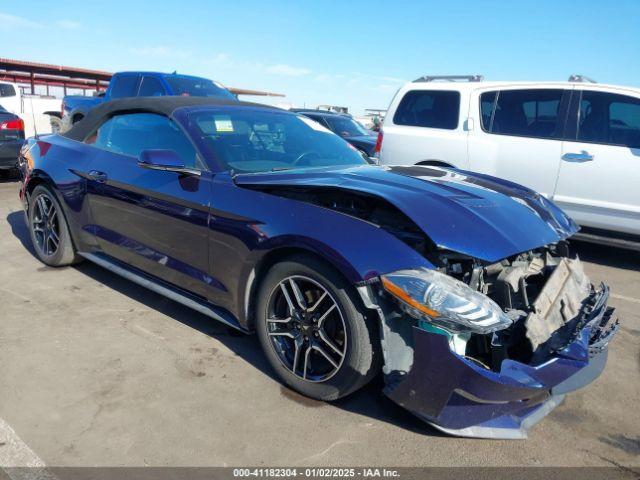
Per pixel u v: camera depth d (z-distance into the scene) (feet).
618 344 11.44
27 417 7.82
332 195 8.71
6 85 42.73
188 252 10.07
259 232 8.57
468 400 7.11
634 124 17.21
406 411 8.39
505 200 9.11
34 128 44.37
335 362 8.07
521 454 7.52
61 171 13.26
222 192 9.39
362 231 7.62
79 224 13.05
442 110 21.08
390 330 7.40
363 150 33.32
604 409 8.80
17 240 17.44
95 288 13.15
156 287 11.10
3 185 28.45
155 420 7.89
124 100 12.60
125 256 11.82
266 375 9.32
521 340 7.59
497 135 19.69
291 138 11.66
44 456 7.02
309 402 8.52
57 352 9.80
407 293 6.99
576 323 7.95
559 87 18.60
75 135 13.74
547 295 8.07
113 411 8.06
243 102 12.55
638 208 17.15
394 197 7.96
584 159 17.90
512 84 19.57
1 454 7.02
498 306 7.25
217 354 10.02
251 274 8.89
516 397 7.20
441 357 6.96
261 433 7.70
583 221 18.35
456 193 8.83
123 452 7.16
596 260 18.85
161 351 10.03
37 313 11.51
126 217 11.42
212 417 8.02
